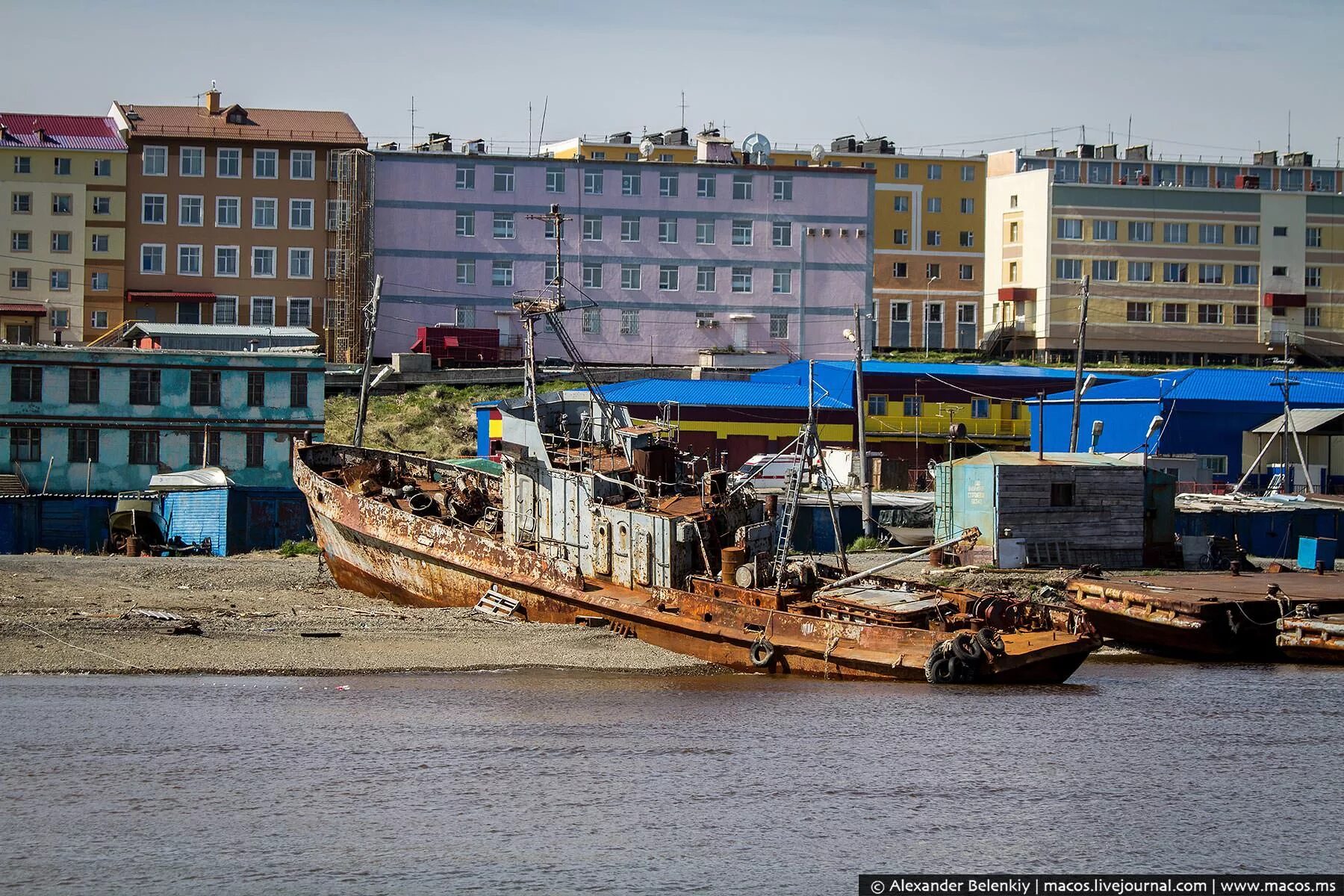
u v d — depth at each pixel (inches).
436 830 2982.3
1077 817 3176.7
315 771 3321.9
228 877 2711.6
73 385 7805.1
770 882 2765.7
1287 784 3435.0
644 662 4382.4
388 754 3467.0
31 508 6806.1
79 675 4079.7
